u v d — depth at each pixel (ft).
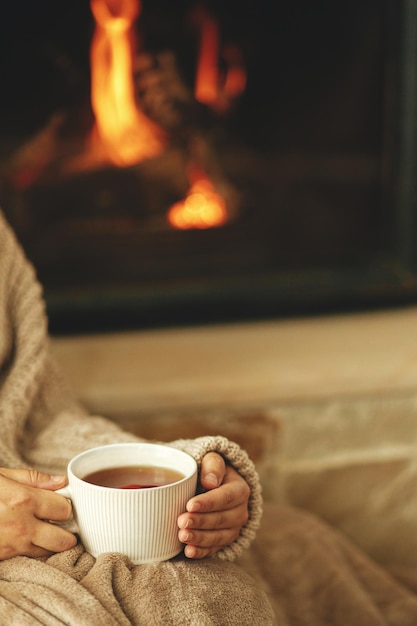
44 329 3.12
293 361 4.34
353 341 4.69
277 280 5.12
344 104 5.10
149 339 4.78
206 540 2.24
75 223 4.90
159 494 2.08
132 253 4.99
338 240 5.32
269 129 5.07
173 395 3.94
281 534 3.41
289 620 2.95
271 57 4.96
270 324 5.05
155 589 2.14
